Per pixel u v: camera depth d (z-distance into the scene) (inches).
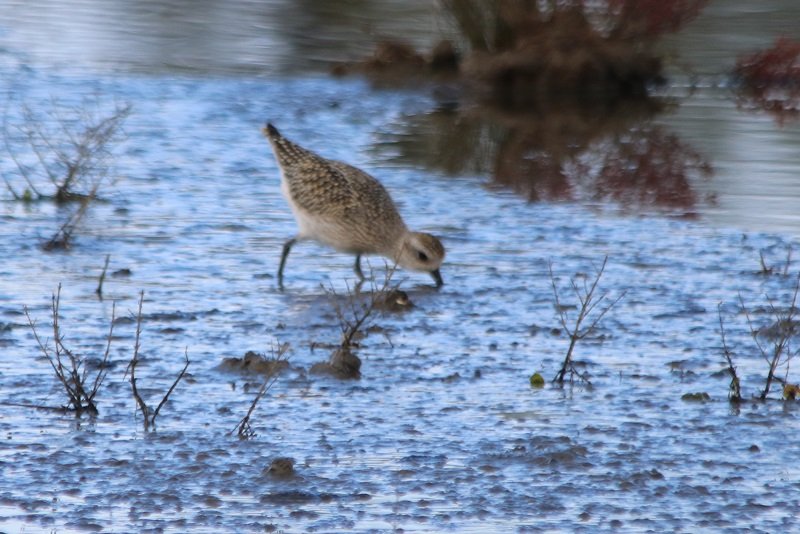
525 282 542.6
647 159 844.6
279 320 478.0
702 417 372.2
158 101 962.1
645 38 1192.2
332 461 332.2
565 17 1178.0
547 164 826.2
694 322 481.7
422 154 837.2
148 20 1316.4
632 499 309.0
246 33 1277.1
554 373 414.9
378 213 542.6
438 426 361.1
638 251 599.8
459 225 649.0
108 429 354.9
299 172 560.7
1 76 1017.5
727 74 1201.4
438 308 501.7
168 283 529.0
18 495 307.3
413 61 1158.3
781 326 454.6
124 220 638.5
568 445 343.0
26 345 434.3
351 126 926.4
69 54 1128.2
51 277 530.3
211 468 326.3
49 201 666.2
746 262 580.1
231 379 403.2
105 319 470.9
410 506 303.7
